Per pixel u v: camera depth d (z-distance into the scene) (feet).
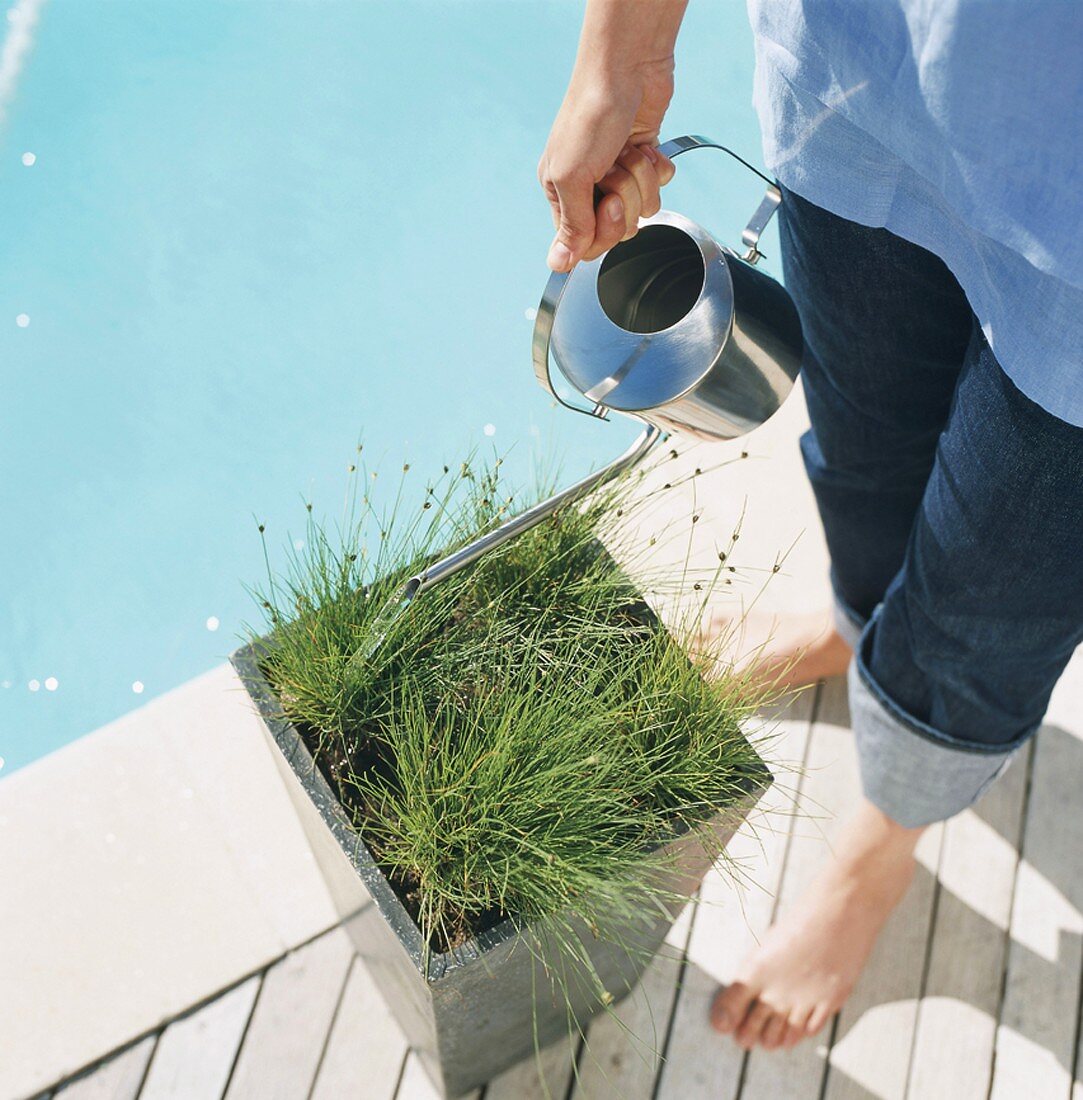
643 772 3.66
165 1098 4.82
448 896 3.36
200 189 8.82
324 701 3.70
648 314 3.48
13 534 7.27
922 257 3.44
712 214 8.80
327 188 8.86
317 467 7.55
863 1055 5.01
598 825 3.56
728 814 3.68
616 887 3.40
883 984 5.16
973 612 3.71
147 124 9.16
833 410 4.34
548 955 3.66
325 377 7.93
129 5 9.80
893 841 4.90
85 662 6.84
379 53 9.62
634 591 4.01
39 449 7.59
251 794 5.57
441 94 9.45
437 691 3.81
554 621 3.95
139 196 8.79
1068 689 5.97
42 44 9.53
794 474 6.64
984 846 5.51
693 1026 5.05
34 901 5.23
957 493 3.45
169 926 5.20
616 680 3.72
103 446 7.63
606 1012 5.05
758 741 3.97
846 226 3.48
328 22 9.82
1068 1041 5.06
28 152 8.97
